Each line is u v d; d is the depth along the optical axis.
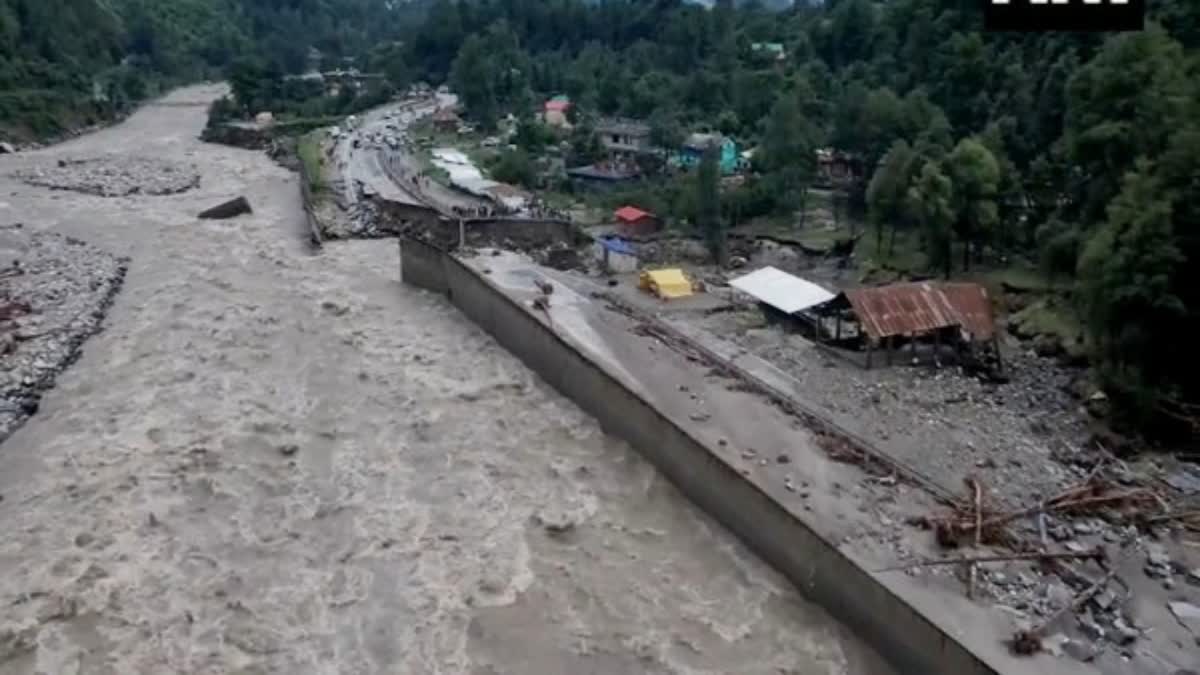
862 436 34.81
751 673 24.03
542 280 49.12
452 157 90.31
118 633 24.97
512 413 38.09
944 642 22.33
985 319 42.19
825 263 58.56
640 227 64.25
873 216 57.16
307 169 83.44
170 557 28.08
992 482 31.50
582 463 34.38
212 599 26.39
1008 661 21.62
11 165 89.25
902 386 39.72
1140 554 26.73
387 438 35.53
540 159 87.75
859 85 74.50
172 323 46.34
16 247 60.19
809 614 26.25
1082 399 37.88
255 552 28.53
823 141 72.12
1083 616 23.58
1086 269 37.28
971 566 24.95
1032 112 60.00
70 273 54.34
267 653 24.50
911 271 53.69
